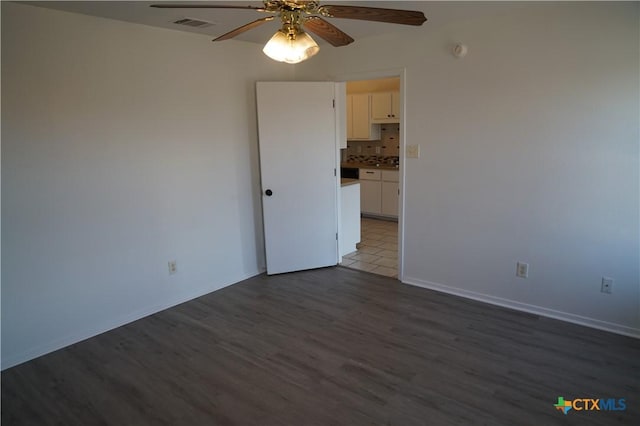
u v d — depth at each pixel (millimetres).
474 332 3074
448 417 2197
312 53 2043
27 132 2711
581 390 2385
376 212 6812
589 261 3043
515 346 2867
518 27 3068
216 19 3086
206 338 3105
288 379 2568
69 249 2994
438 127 3604
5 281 2725
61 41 2805
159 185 3465
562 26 2895
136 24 3176
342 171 7074
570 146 2992
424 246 3896
